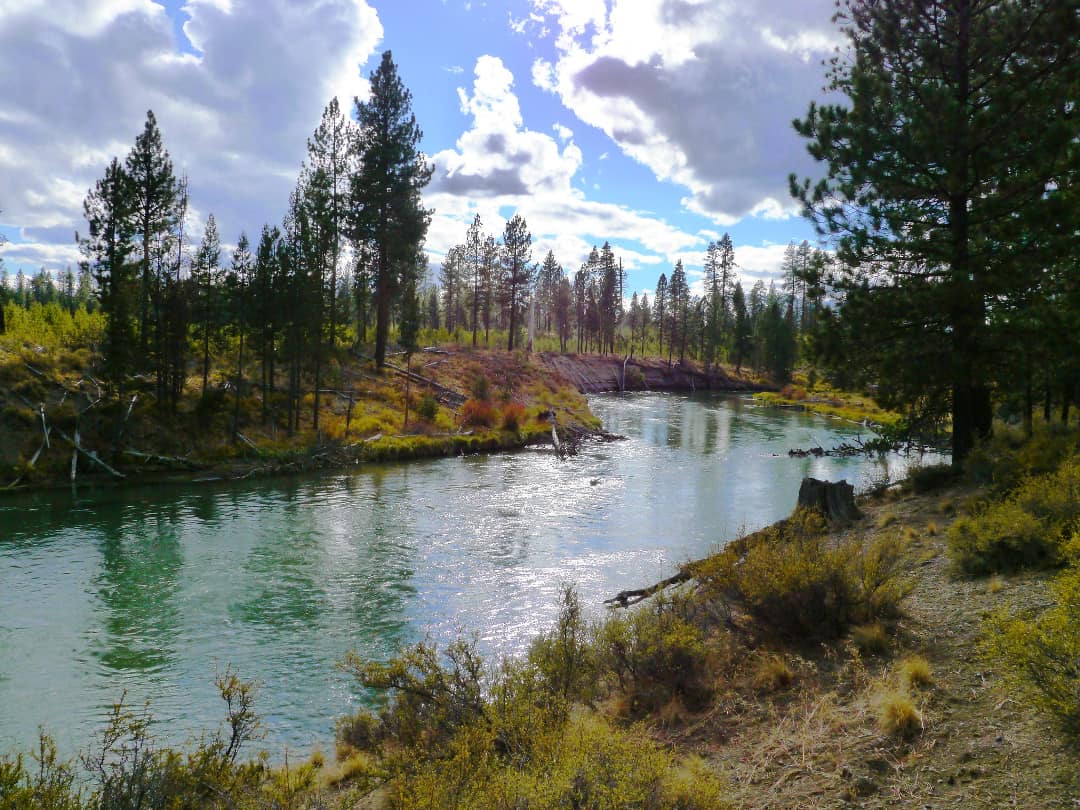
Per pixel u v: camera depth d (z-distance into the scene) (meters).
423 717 6.82
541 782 4.05
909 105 14.06
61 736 9.02
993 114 13.17
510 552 17.86
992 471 13.02
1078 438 11.82
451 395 49.12
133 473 27.81
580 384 89.44
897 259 14.91
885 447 18.00
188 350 37.66
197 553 17.77
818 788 4.55
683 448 39.12
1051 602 6.61
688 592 9.36
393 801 5.17
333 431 35.91
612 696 7.36
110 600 14.30
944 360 13.91
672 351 118.56
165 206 35.34
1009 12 13.82
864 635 6.97
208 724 9.37
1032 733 4.49
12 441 26.80
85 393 30.81
